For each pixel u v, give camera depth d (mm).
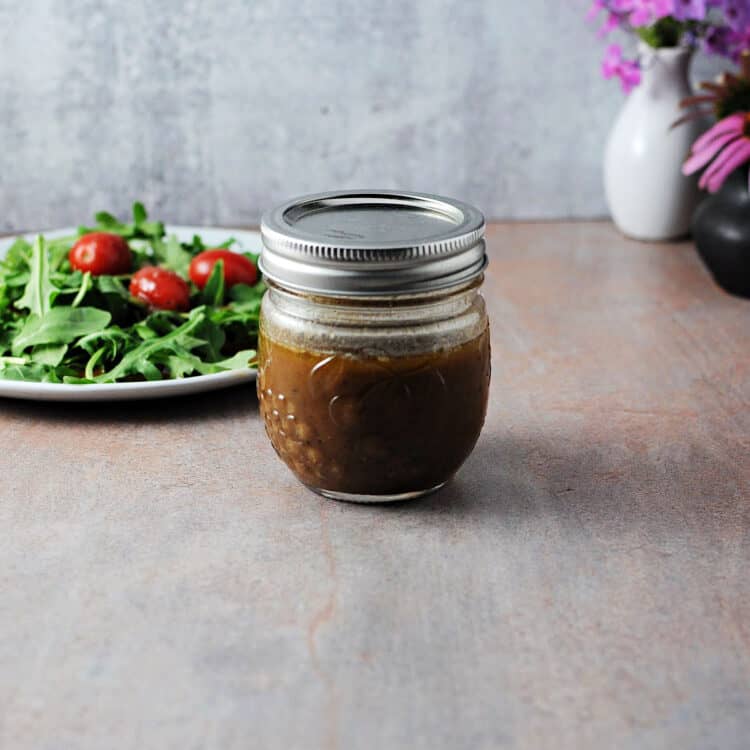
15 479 531
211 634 446
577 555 484
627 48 852
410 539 492
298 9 839
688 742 407
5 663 434
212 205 905
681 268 779
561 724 413
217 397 601
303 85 864
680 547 489
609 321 696
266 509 511
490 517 506
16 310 637
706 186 755
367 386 473
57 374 584
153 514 508
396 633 446
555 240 843
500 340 673
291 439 492
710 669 433
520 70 861
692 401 601
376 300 463
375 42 851
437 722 413
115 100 866
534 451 555
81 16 838
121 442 560
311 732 410
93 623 451
